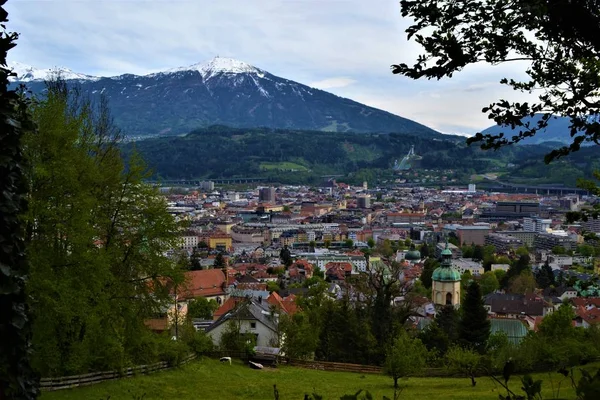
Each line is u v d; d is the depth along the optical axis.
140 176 50.88
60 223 40.72
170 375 54.78
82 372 47.38
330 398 47.19
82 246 41.75
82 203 42.09
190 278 54.88
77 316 42.72
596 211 18.84
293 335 81.31
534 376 57.91
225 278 160.50
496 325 103.25
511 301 155.62
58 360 44.06
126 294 49.97
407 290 121.31
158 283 51.78
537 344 63.03
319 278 188.00
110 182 49.28
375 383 59.19
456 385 57.22
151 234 50.25
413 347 57.78
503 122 15.41
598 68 14.09
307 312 91.06
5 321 17.55
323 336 88.25
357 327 81.00
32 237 41.25
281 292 166.75
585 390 11.86
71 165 42.41
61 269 41.47
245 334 82.38
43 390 42.16
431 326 91.88
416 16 14.16
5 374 17.36
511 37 14.25
